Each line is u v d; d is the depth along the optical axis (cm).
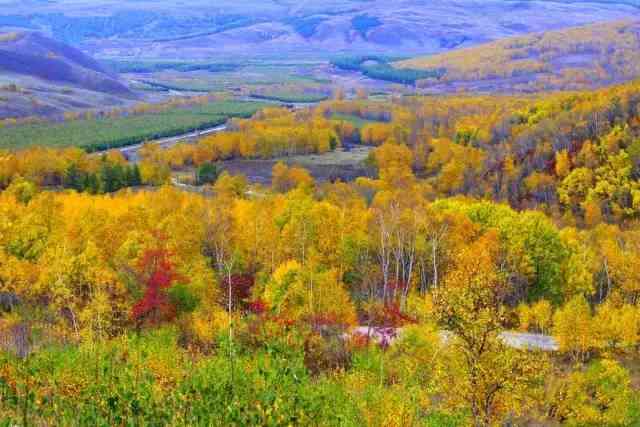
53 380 3120
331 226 7169
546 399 4809
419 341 4294
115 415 2920
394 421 3453
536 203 11719
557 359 5962
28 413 2842
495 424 3478
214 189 11831
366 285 6794
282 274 5469
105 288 5188
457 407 3516
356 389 3884
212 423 2955
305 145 17588
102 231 6519
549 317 6562
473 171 13238
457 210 8088
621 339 6156
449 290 3356
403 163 14600
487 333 3222
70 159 13025
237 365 3612
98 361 3450
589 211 10719
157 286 5156
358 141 19100
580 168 11788
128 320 4962
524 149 13212
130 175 13088
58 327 4662
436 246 7138
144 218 7069
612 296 7362
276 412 3055
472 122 17138
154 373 3416
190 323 4978
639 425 5059
